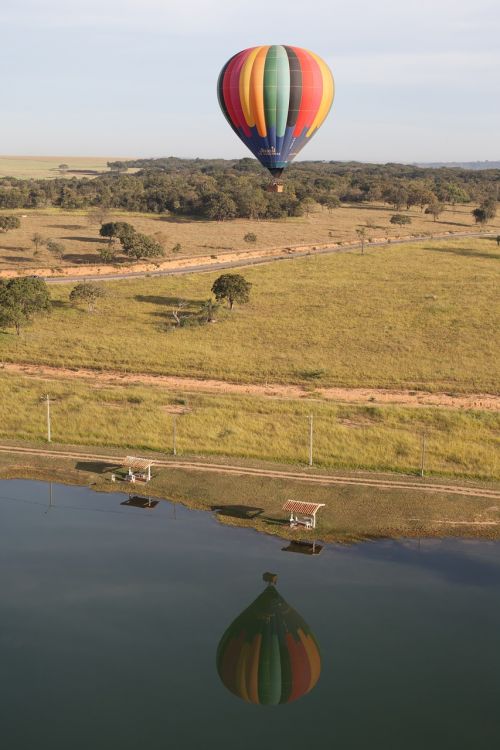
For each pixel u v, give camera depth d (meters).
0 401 53.66
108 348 70.44
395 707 23.91
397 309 87.00
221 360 67.00
